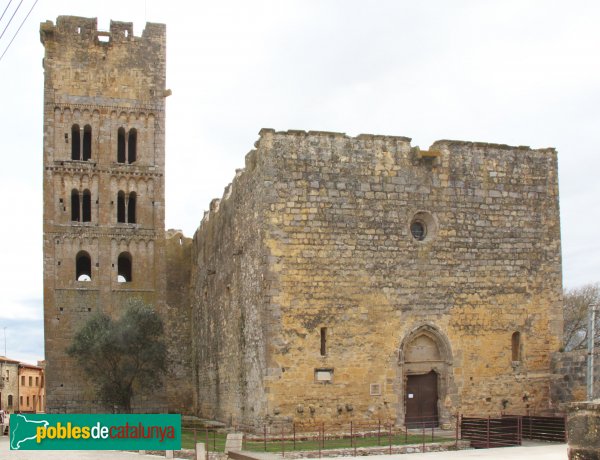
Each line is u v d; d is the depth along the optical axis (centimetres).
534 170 4900
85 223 6662
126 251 6744
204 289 6375
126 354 6091
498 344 4688
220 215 5669
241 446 3753
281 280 4338
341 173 4509
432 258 4616
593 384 4453
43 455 3725
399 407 4431
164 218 6831
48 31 6756
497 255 4747
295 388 4278
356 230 4491
